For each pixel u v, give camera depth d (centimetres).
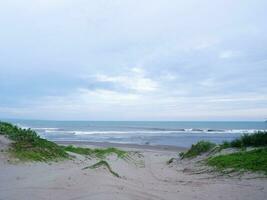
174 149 4019
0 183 844
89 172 1118
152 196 824
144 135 7412
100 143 4778
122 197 762
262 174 1194
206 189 990
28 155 1335
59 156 1565
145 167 1955
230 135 7450
